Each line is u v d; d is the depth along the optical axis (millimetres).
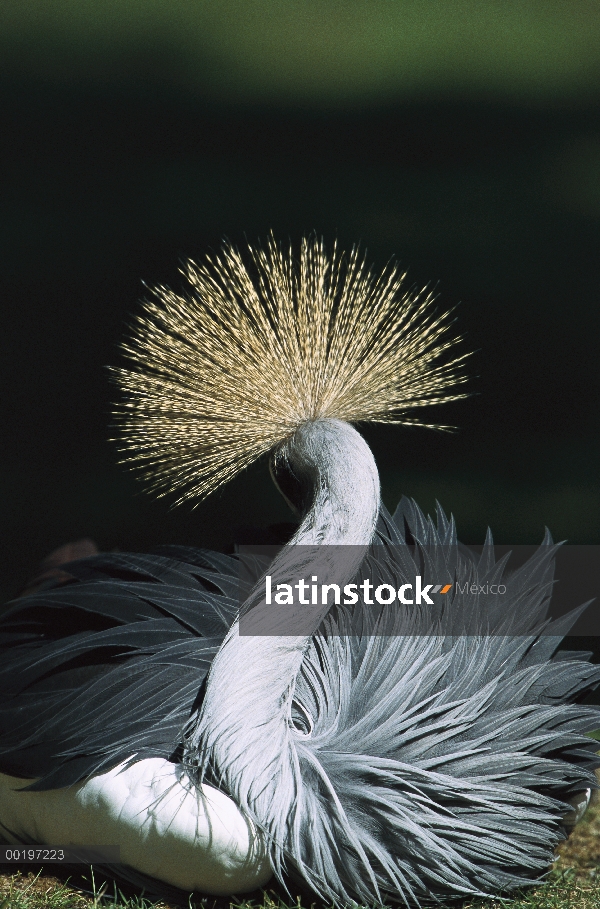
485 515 8789
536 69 20125
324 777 3852
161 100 18578
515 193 15281
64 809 3988
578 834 4918
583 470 9594
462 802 4051
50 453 9656
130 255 13062
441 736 4074
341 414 4652
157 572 4672
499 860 4102
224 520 8812
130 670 4176
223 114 18109
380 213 14500
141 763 3887
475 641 4410
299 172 15891
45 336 11320
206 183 15383
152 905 3965
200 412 4562
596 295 12531
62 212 14320
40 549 8352
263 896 4074
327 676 4199
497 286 12633
